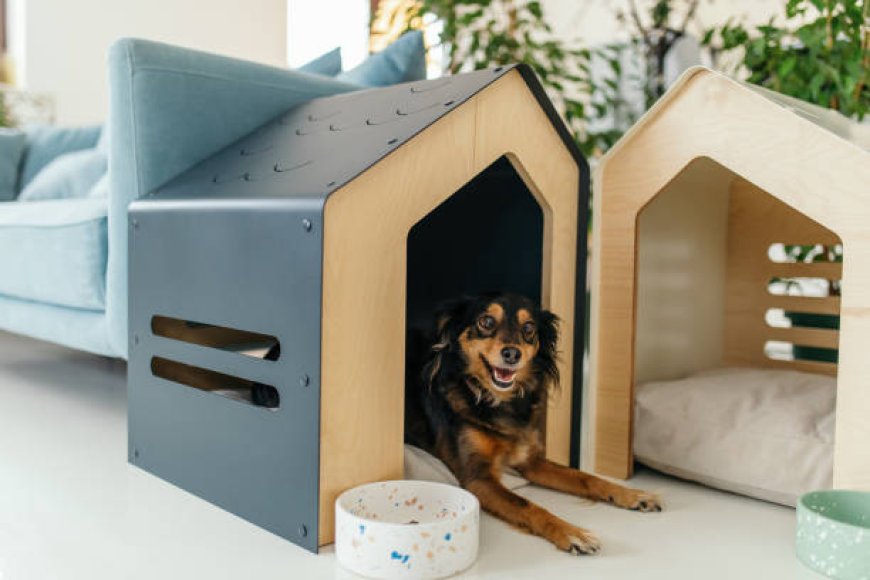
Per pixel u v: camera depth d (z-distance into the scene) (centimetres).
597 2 349
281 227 114
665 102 139
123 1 426
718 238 193
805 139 121
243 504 124
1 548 110
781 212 188
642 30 263
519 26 271
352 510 114
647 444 152
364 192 113
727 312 198
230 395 149
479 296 140
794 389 157
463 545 104
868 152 114
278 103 177
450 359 138
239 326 123
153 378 144
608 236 150
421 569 101
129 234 148
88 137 318
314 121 157
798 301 188
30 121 406
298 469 113
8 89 398
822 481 129
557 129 147
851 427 115
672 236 173
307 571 104
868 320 113
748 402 148
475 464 132
